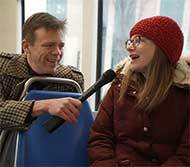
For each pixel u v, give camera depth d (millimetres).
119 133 1183
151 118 1155
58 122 1024
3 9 2953
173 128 1150
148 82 1168
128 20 2633
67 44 2770
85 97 1079
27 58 1321
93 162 1149
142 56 1162
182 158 1102
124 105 1191
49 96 1189
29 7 2953
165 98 1164
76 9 2744
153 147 1139
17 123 1084
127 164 1119
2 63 1297
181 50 1207
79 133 1235
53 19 1271
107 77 1104
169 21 1173
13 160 1110
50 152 1175
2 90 1248
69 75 1396
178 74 1189
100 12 2688
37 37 1243
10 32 2963
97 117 1237
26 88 1199
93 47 2711
